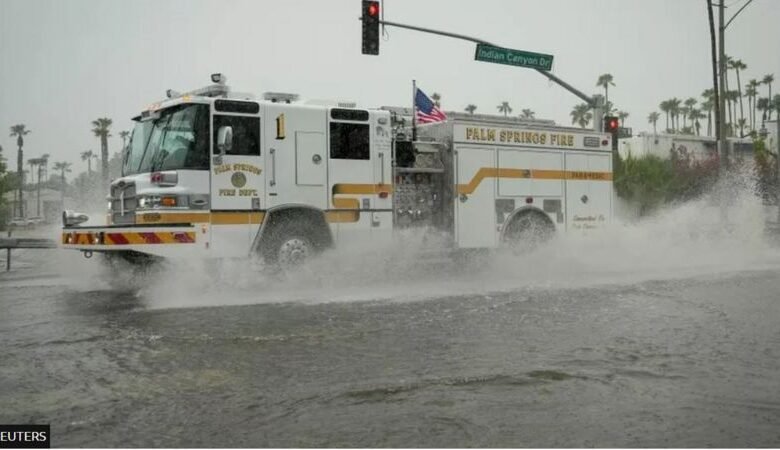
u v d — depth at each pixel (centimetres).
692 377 550
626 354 626
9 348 664
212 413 467
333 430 434
